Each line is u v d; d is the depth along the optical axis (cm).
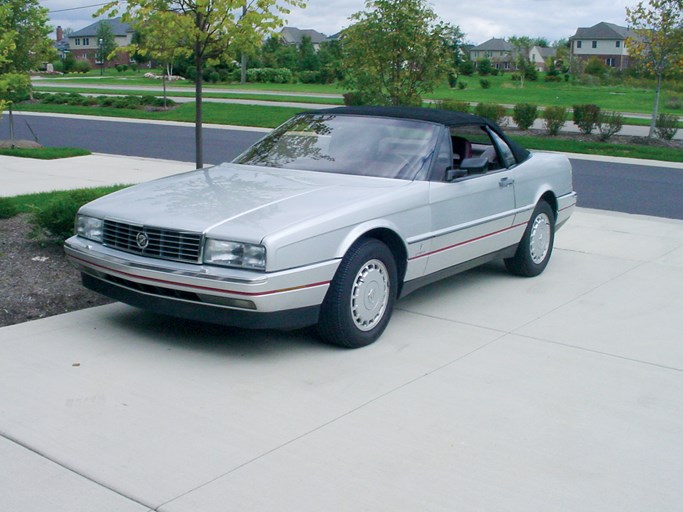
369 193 554
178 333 562
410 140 622
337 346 544
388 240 570
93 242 552
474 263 673
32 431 404
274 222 493
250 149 677
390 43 1508
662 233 982
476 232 648
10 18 1605
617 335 588
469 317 623
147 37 930
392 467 378
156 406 439
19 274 664
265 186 570
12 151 1748
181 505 339
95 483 356
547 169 761
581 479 374
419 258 588
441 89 5881
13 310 592
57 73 8344
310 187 566
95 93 4434
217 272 479
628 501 355
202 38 876
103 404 439
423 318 618
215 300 484
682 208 1186
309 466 377
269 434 409
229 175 609
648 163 1817
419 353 538
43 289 635
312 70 7919
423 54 1507
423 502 348
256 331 573
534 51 11850
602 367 522
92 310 609
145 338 549
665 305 670
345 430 416
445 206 606
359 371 500
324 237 501
